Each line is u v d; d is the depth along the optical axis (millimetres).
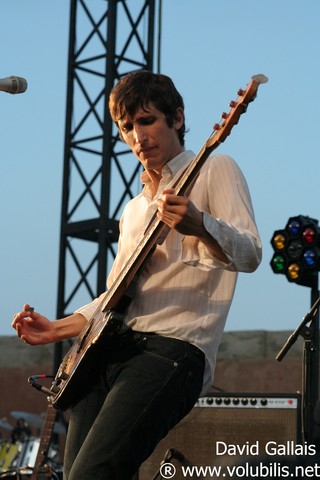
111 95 4988
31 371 19047
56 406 5133
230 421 7961
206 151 4453
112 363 4824
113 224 17562
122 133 5039
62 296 17828
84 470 4551
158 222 4660
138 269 4848
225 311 4855
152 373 4668
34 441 15656
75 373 4930
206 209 4914
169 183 4980
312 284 9750
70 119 18203
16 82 6742
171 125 4949
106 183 17562
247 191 4895
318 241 9617
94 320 5176
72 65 18375
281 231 9859
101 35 18266
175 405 4676
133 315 4883
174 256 4875
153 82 4938
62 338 5480
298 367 17125
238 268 4586
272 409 7875
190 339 4742
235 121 4387
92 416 4957
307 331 8109
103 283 17266
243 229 4641
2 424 17312
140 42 18375
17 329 5484
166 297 4844
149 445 4645
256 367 17391
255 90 4355
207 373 4879
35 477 8836
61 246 17938
